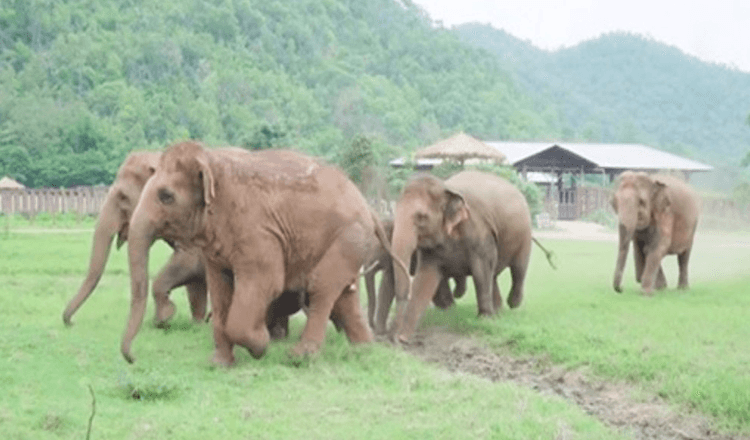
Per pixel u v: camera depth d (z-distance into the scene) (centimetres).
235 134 12412
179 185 827
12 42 13962
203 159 830
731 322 1169
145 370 833
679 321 1185
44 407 691
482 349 1062
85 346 933
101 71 13062
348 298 966
